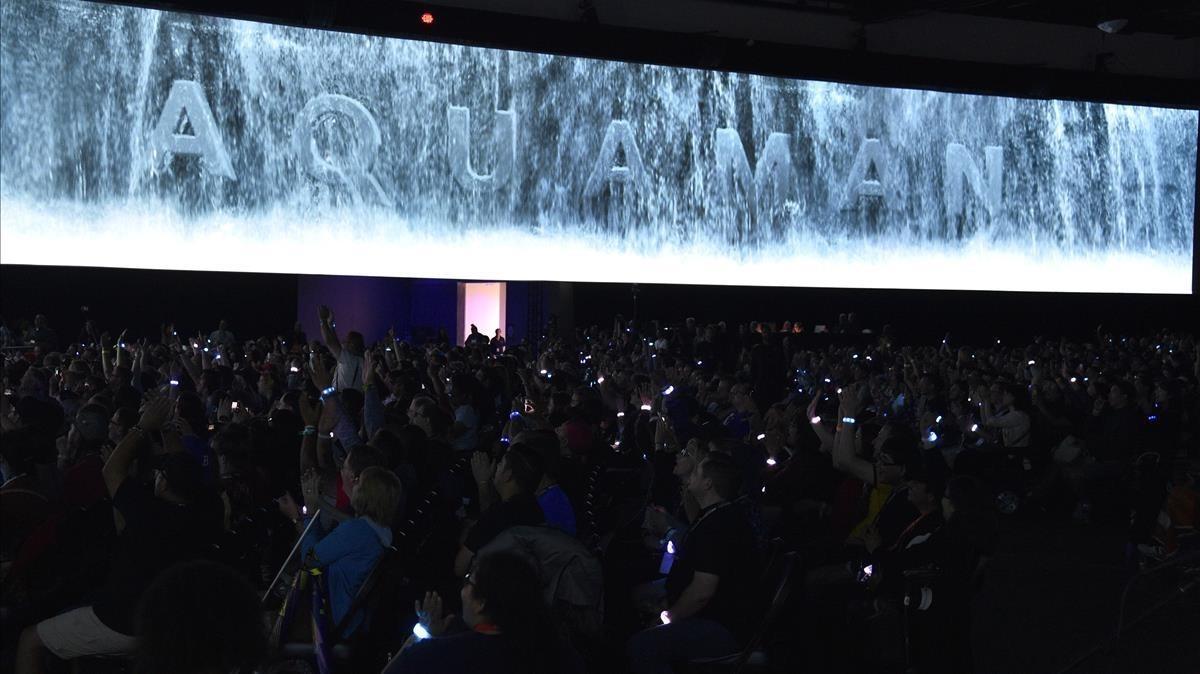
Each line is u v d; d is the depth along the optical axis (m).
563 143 22.11
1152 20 25.80
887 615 7.14
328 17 18.50
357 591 5.16
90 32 18.73
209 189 19.62
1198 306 31.91
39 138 18.47
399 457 6.53
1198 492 9.56
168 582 2.47
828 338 25.27
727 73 23.23
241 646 2.47
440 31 19.55
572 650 3.54
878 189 24.41
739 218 23.45
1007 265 25.44
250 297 29.22
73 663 5.70
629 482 9.91
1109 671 7.06
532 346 27.69
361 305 27.56
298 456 7.17
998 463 12.98
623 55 21.31
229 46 19.69
